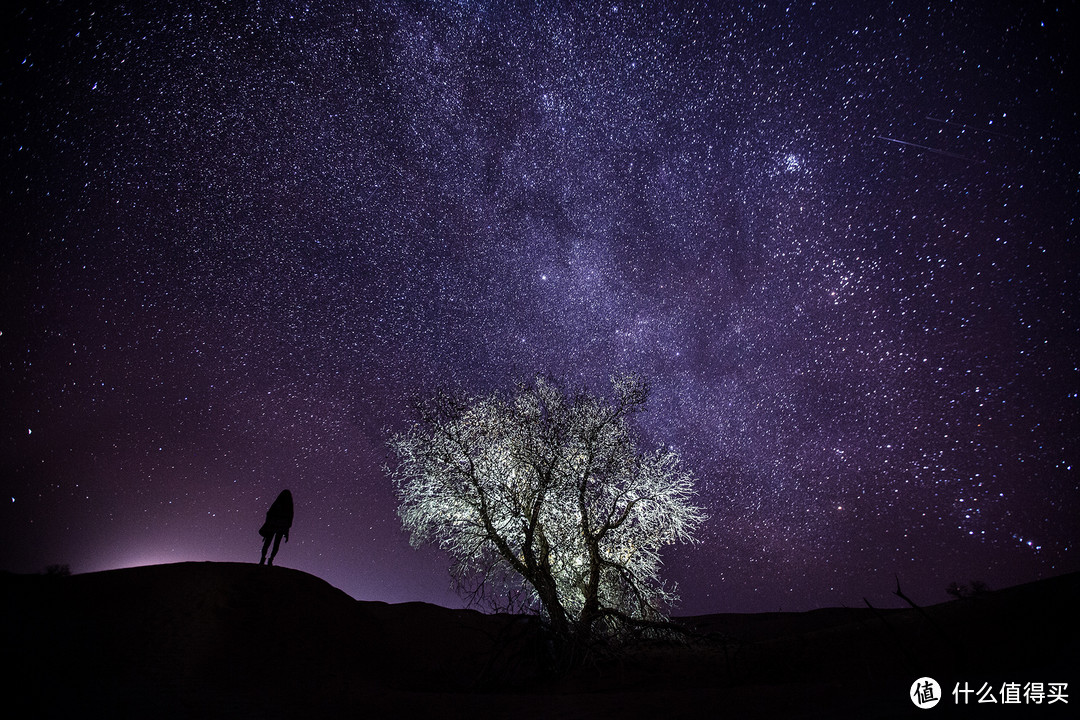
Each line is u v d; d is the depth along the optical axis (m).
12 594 9.04
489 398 14.48
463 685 10.57
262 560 12.40
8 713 5.45
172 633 9.03
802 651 9.63
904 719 4.25
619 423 14.39
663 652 12.32
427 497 13.70
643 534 13.98
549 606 11.86
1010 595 9.55
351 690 8.47
